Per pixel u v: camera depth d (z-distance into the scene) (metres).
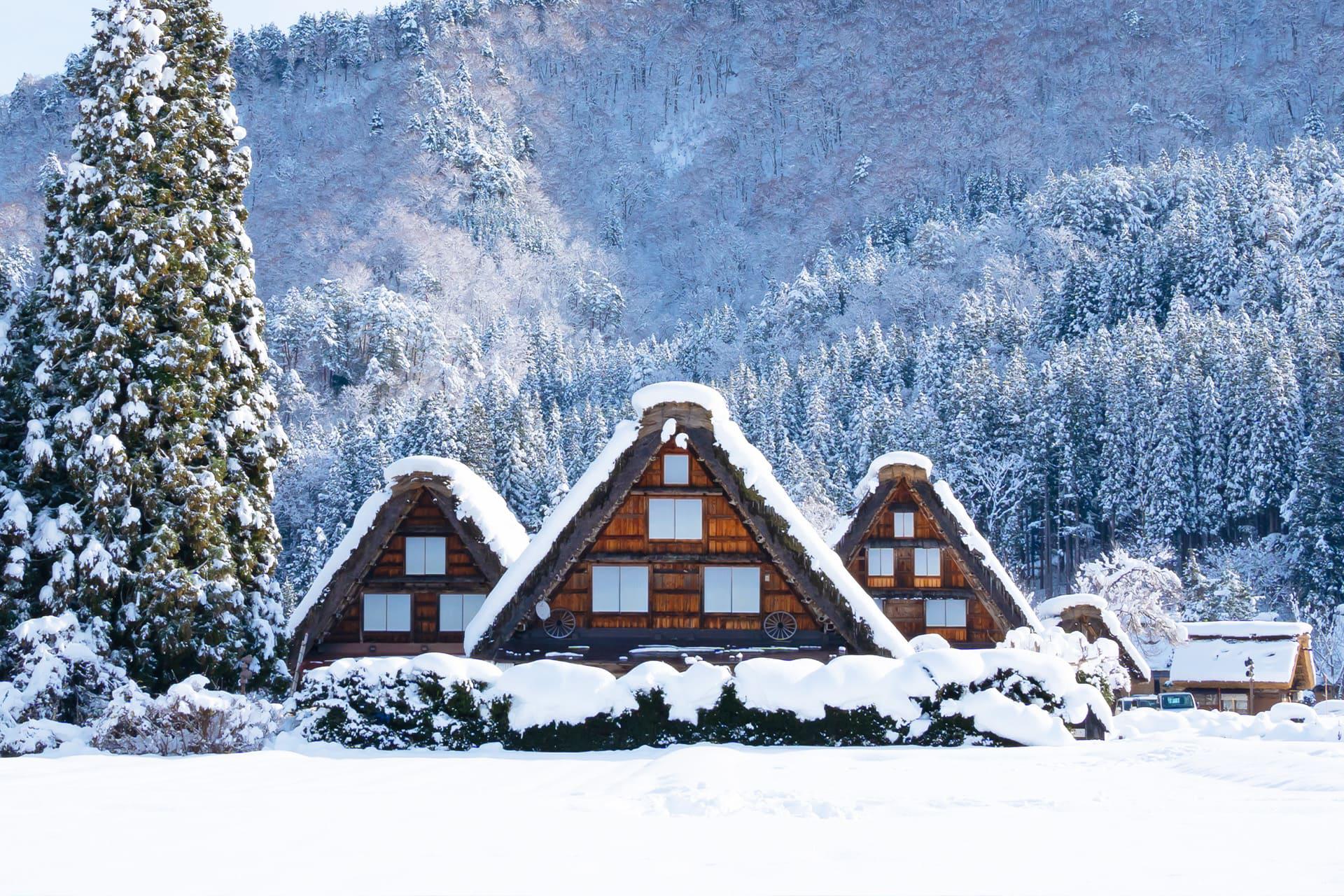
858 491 37.09
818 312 196.12
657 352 189.62
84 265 27.92
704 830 11.74
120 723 20.53
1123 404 98.31
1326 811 12.60
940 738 20.77
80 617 26.52
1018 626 35.25
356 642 31.64
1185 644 58.72
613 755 20.19
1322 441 83.50
